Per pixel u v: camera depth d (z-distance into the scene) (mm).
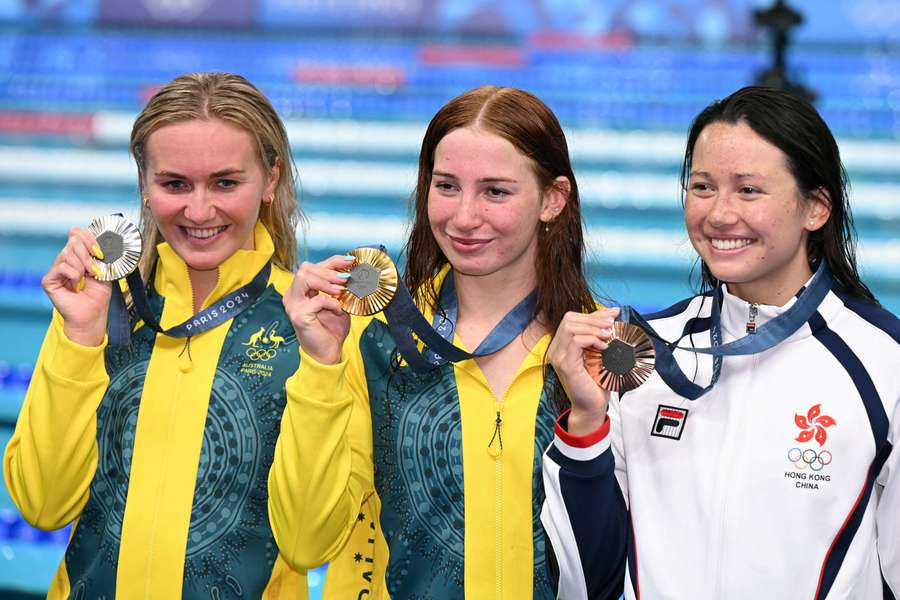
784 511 8273
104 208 30547
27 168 32688
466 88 35438
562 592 8852
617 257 27672
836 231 8664
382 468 9203
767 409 8508
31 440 8961
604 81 35031
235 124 9070
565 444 8516
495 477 8953
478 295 9398
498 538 8898
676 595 8398
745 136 8258
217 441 9086
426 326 8883
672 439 8727
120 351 9438
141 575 8938
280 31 37312
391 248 28016
